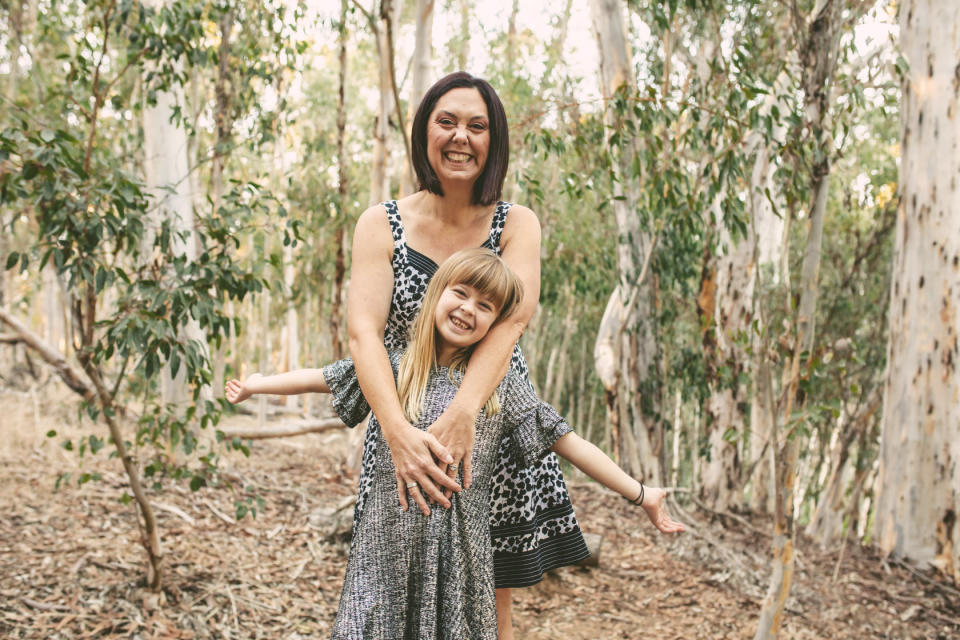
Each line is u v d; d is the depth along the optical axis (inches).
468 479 68.9
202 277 126.3
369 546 69.8
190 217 230.7
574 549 81.0
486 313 70.8
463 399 68.1
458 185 75.3
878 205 342.6
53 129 116.3
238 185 143.1
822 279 322.3
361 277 76.0
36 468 215.0
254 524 201.3
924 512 228.2
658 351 295.1
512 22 411.5
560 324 565.0
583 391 584.1
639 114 167.6
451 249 78.7
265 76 252.8
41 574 149.3
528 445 73.1
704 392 315.3
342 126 312.0
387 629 67.1
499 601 80.4
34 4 248.7
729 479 306.7
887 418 240.1
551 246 373.7
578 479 322.3
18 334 125.4
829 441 366.0
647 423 291.7
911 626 190.2
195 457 241.0
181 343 124.7
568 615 181.9
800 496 454.9
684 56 258.4
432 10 206.8
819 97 138.6
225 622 146.3
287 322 679.1
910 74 229.8
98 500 195.2
